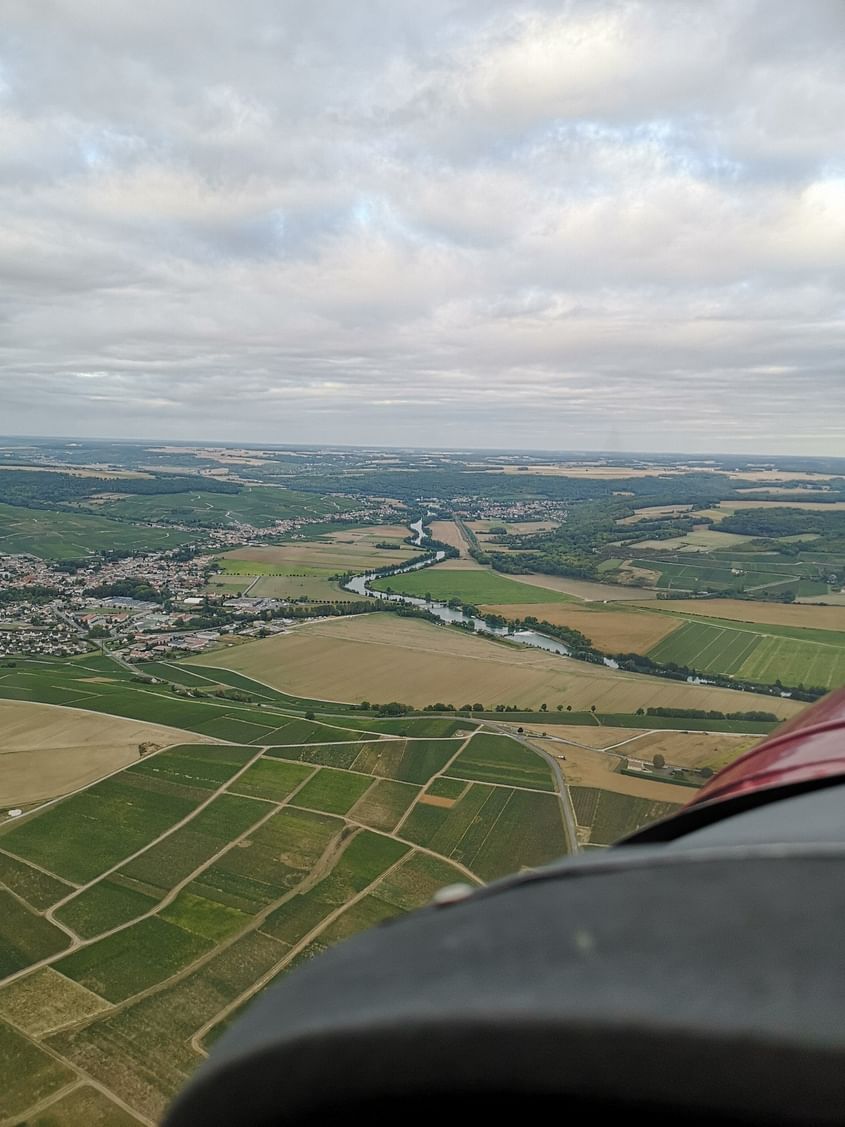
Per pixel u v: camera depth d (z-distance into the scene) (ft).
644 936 6.32
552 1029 5.38
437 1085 5.78
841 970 5.27
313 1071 6.32
